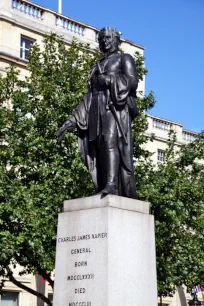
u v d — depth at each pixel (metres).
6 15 44.38
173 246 29.78
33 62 31.73
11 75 31.11
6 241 26.17
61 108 29.67
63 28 47.75
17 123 29.91
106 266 12.90
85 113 14.79
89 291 13.02
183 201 30.44
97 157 14.66
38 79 31.20
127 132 14.37
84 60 32.59
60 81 30.55
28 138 29.09
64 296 13.39
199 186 30.77
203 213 30.62
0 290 30.34
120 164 14.28
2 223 26.47
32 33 45.81
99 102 14.52
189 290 31.28
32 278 42.91
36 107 30.62
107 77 14.30
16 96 30.39
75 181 28.53
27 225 26.80
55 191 28.58
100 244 13.12
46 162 29.47
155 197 29.02
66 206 14.03
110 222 13.16
